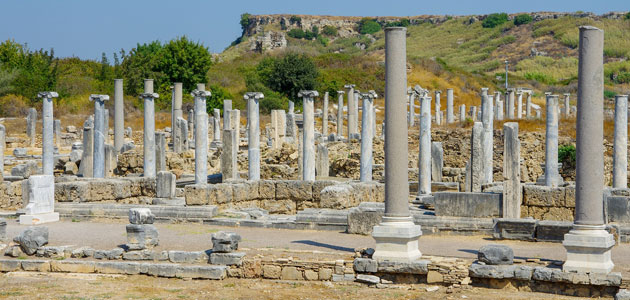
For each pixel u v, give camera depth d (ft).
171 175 89.10
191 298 51.29
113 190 91.66
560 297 49.55
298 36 602.85
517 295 50.21
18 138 186.50
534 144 147.84
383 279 54.29
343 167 132.98
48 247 62.18
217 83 296.51
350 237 69.10
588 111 50.67
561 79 401.08
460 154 156.66
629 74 380.99
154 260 59.47
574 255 50.31
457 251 59.82
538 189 71.31
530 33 520.83
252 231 73.51
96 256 60.80
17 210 87.10
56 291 53.57
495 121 186.91
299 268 55.98
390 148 55.36
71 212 83.10
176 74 277.23
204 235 70.23
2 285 55.77
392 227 54.54
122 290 53.78
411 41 574.56
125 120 233.35
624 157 96.12
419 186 94.58
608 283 48.78
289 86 304.30
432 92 317.63
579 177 50.78
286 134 181.88
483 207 69.00
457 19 610.24
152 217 61.67
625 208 67.51
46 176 81.87
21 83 247.50
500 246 52.54
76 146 147.84
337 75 318.86
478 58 485.97
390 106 55.47
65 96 254.27
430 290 51.98
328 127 230.07
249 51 497.46
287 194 89.45
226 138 108.47
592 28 50.67
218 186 84.58
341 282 54.80
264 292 52.65
